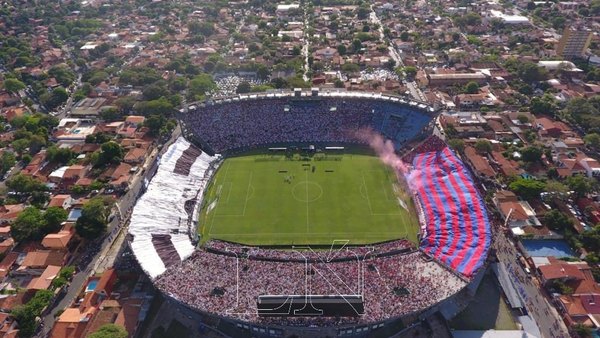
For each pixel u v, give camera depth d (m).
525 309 103.62
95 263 120.19
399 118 173.12
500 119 186.25
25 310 101.38
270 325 95.19
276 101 180.62
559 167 153.75
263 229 130.62
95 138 176.75
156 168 156.62
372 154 165.75
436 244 118.25
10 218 134.88
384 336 99.38
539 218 131.62
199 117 172.75
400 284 103.44
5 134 185.12
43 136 176.62
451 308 104.12
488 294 108.88
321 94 182.00
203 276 106.69
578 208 137.50
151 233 121.81
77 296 109.88
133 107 197.88
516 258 119.00
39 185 148.75
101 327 93.19
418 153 158.38
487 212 127.56
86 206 128.25
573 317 100.56
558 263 114.25
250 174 156.50
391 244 122.25
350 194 145.38
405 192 145.75
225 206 140.75
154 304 107.69
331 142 172.62
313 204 141.12
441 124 187.12
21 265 118.00
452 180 141.00
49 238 123.81
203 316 103.56
